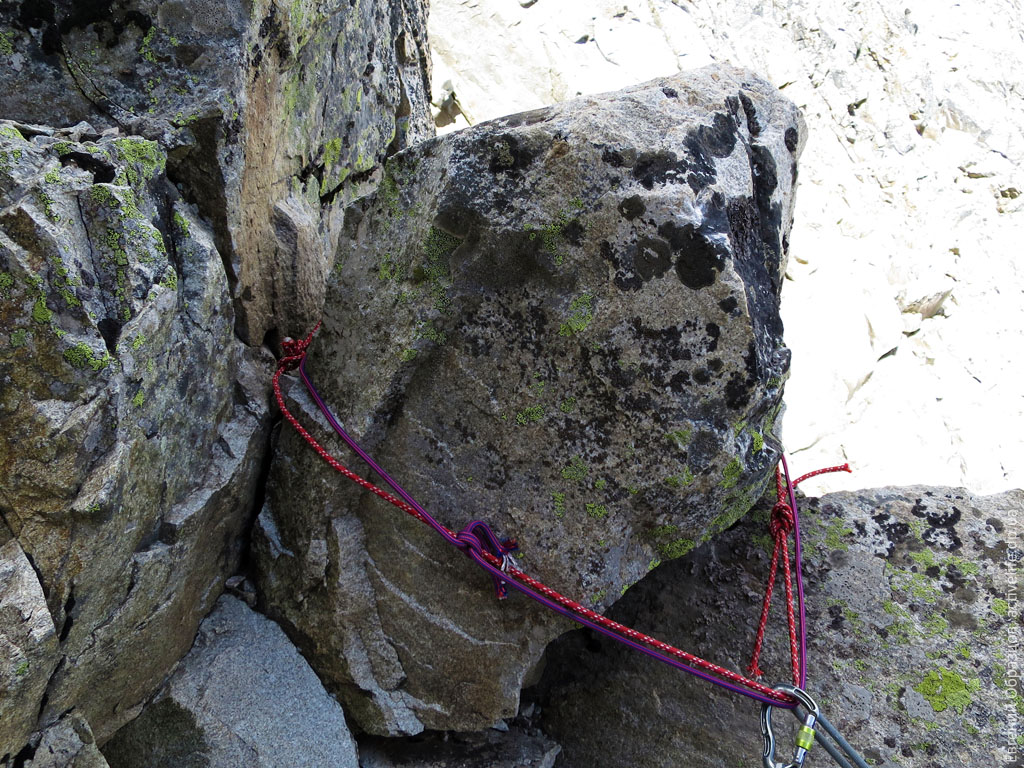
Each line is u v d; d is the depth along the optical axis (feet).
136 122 5.10
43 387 4.11
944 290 15.48
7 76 4.90
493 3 15.81
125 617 4.94
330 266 7.29
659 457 4.96
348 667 5.73
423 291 5.18
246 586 6.21
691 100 5.03
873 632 6.04
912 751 5.62
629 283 4.79
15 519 4.24
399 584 5.69
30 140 4.37
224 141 5.32
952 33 18.20
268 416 6.10
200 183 5.43
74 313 4.12
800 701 5.10
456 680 5.67
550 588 5.29
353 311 5.67
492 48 15.75
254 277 6.18
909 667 5.88
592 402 5.03
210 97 5.18
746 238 5.03
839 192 16.75
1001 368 14.90
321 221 7.39
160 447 4.93
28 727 4.56
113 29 4.98
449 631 5.61
